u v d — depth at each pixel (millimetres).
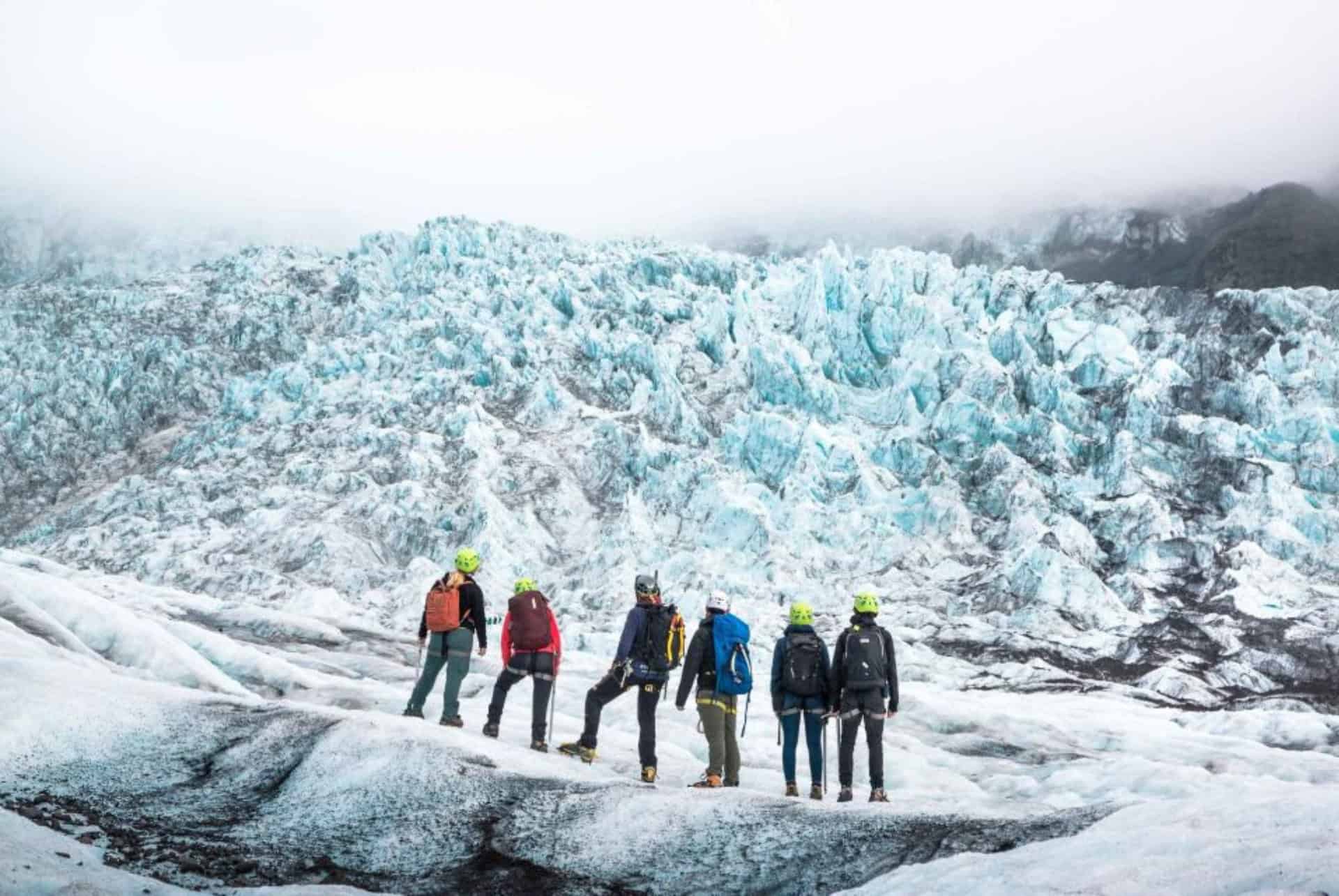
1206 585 65750
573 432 86125
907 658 54719
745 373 93188
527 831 9453
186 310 133000
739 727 24391
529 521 75500
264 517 77250
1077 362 89000
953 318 90188
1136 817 7898
